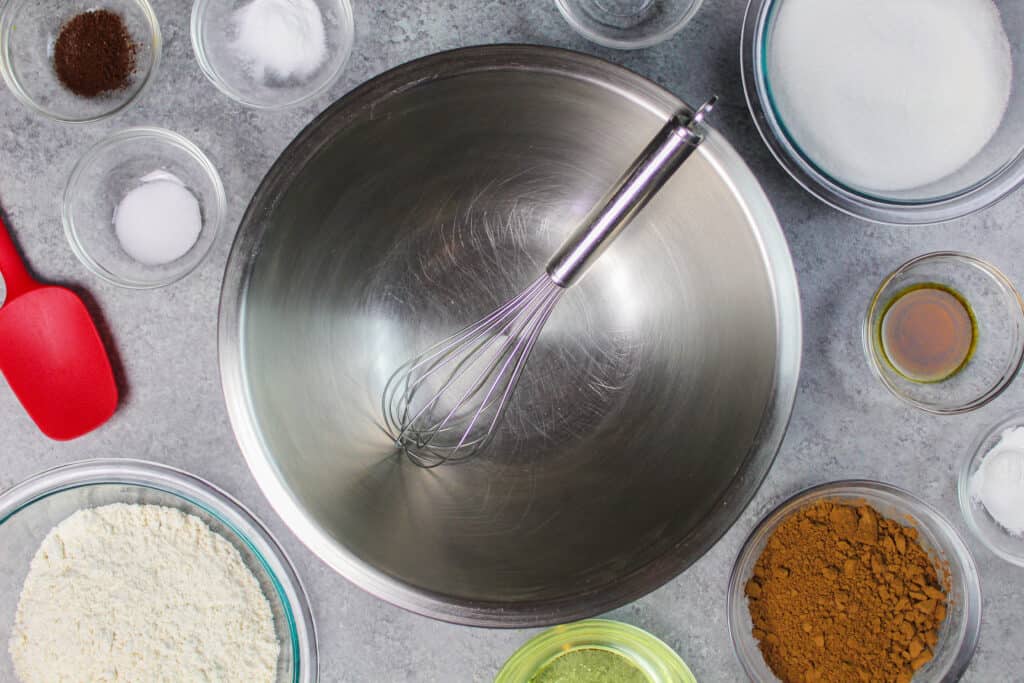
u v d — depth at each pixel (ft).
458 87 3.13
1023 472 3.58
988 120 3.42
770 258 3.04
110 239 3.67
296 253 3.24
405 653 3.65
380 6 3.57
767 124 3.42
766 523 3.51
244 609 3.62
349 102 3.03
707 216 3.21
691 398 3.44
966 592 3.59
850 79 3.40
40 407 3.57
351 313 3.58
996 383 3.66
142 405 3.63
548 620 3.07
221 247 3.64
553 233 3.74
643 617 3.67
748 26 3.43
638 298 3.64
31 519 3.66
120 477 3.61
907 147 3.43
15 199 3.63
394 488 3.52
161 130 3.59
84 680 3.57
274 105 3.59
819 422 3.66
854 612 3.53
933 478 3.66
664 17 3.58
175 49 3.60
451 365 3.76
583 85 3.09
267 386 3.15
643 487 3.50
